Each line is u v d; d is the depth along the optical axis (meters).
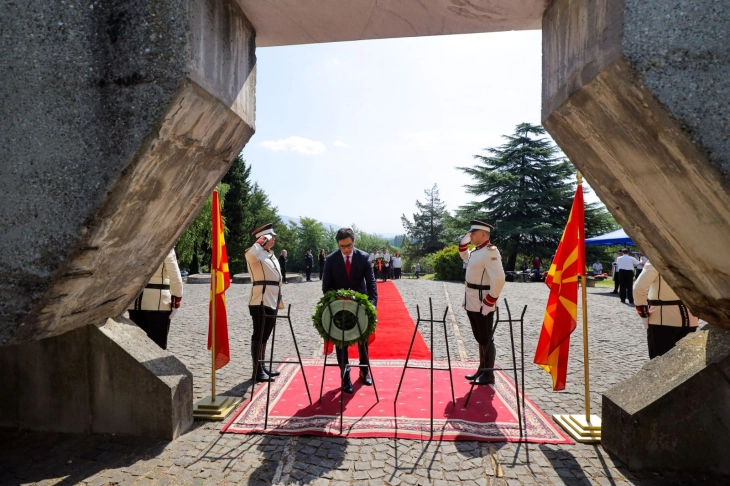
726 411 3.06
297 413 4.07
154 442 3.51
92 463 3.17
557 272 4.15
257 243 5.11
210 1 2.54
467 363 5.88
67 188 2.30
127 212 2.56
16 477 2.98
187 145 2.68
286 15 3.12
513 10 3.01
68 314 2.94
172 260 4.57
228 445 3.45
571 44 2.57
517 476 3.02
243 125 3.23
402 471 3.07
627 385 3.47
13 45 2.25
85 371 3.64
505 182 35.16
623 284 13.41
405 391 4.70
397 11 3.02
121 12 2.25
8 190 2.28
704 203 2.21
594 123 2.54
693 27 1.98
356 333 4.11
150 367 3.61
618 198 2.94
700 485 2.94
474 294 4.93
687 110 1.98
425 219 54.50
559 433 3.68
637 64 1.99
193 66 2.33
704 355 3.25
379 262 22.75
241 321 9.36
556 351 3.99
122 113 2.27
